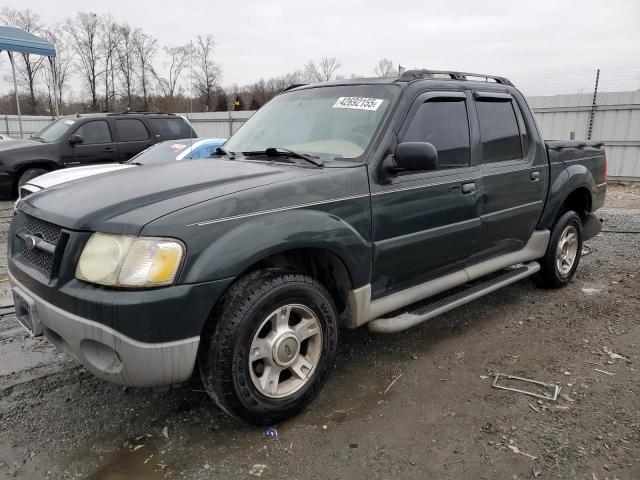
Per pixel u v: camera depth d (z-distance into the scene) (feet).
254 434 8.98
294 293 8.96
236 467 8.14
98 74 152.66
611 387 10.44
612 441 8.67
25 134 76.59
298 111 12.44
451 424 9.21
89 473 8.02
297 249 9.44
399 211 10.66
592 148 17.56
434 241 11.51
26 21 149.79
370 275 10.36
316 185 9.38
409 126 11.12
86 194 8.96
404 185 10.75
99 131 34.96
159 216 7.80
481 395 10.19
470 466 8.09
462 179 12.07
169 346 7.68
